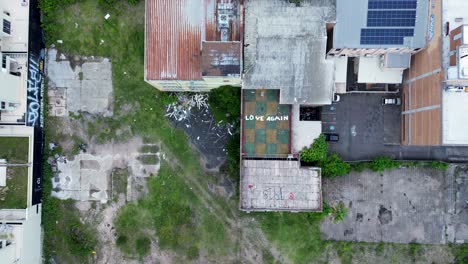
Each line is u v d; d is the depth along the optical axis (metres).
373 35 34.09
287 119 36.47
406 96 37.84
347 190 39.19
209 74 31.92
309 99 34.56
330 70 34.28
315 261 39.22
